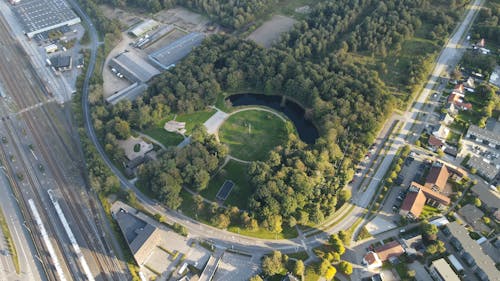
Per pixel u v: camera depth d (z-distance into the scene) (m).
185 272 195.62
